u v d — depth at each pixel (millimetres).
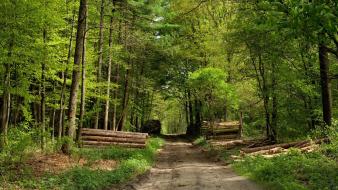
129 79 39094
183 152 31453
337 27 8500
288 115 25547
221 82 30906
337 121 18953
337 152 16125
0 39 15203
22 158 15305
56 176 12844
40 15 16078
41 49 17203
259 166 16297
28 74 19156
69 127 19125
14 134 18812
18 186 10984
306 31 9555
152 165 20797
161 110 73688
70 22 24812
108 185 12805
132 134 27297
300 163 15070
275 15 9578
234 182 14203
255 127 36906
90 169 15398
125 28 29875
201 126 44500
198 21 42438
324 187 10922
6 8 14969
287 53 21797
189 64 51125
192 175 16578
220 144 29453
